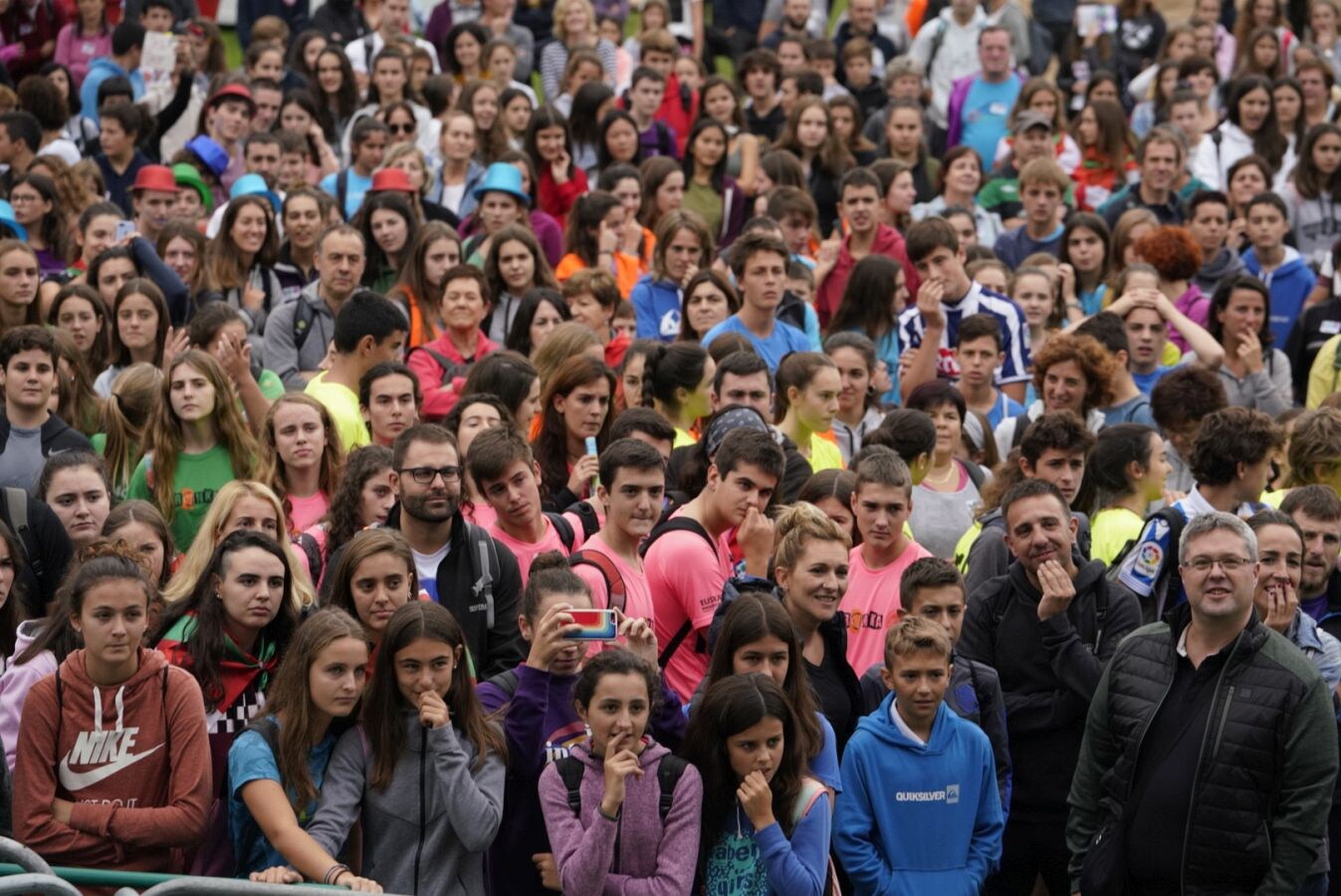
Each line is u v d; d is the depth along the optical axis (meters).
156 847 18.97
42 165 38.31
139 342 29.94
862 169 37.38
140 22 48.72
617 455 21.86
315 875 17.98
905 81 49.66
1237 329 33.97
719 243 42.03
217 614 19.97
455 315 31.09
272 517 21.38
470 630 21.66
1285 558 21.64
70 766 18.88
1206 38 51.81
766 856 18.69
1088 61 53.53
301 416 24.88
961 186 42.88
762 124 49.28
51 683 19.08
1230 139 46.12
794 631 19.81
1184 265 36.38
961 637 22.30
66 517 23.59
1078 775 21.09
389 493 22.64
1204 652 20.39
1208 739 20.05
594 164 44.06
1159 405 28.89
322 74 45.97
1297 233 42.97
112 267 32.25
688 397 27.48
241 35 54.47
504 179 37.72
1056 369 29.62
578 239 37.34
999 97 48.66
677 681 21.98
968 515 26.97
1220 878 20.02
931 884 20.14
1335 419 25.73
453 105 45.31
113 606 18.80
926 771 20.27
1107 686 20.84
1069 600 21.78
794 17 54.78
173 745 19.06
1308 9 54.25
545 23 53.62
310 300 32.22
